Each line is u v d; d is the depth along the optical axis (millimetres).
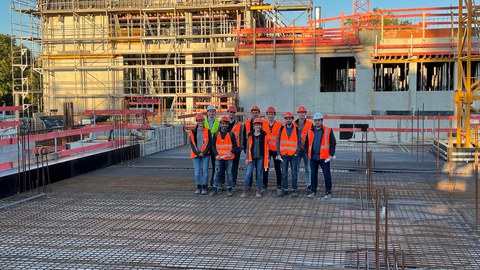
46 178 11336
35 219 8227
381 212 8477
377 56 22516
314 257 6195
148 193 10391
